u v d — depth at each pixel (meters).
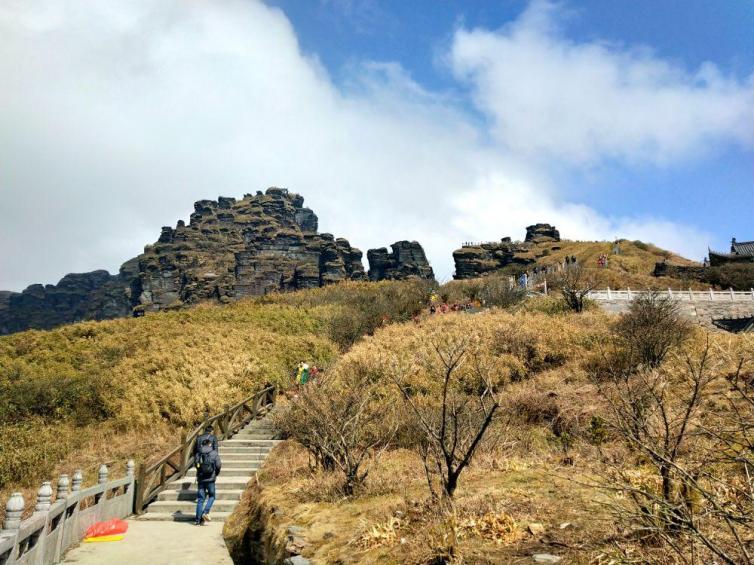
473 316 26.59
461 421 9.11
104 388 20.48
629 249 78.44
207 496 11.45
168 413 19.02
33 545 6.76
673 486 4.54
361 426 10.24
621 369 15.23
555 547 4.64
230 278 177.50
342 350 29.73
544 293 34.38
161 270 189.75
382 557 5.20
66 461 15.45
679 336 16.08
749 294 34.72
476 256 131.12
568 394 13.21
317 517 7.12
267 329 32.50
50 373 22.86
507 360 18.45
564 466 7.63
